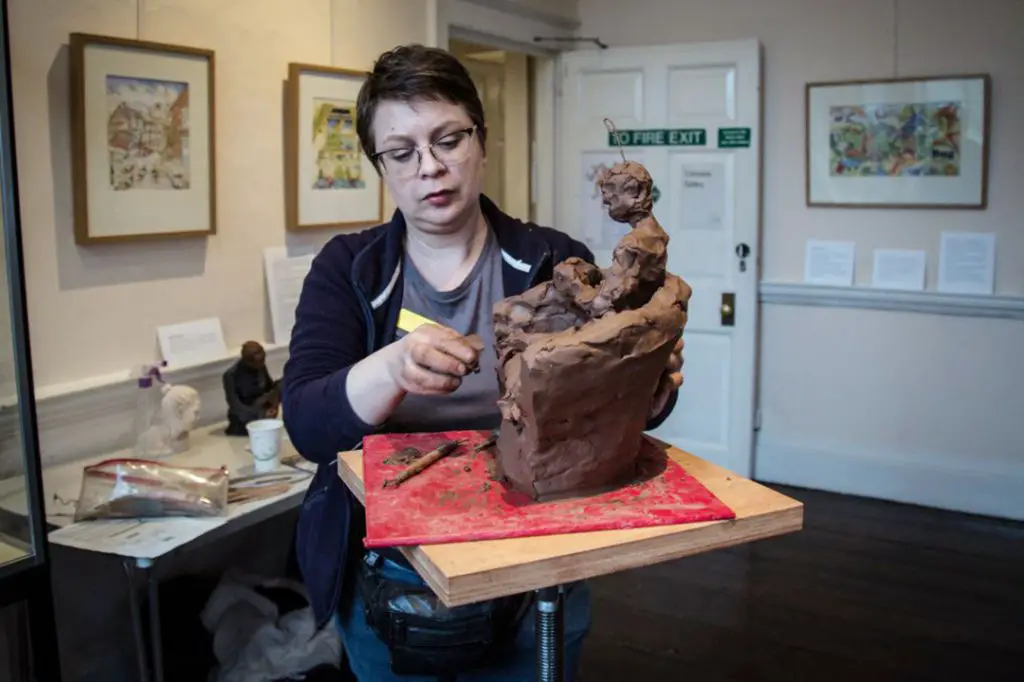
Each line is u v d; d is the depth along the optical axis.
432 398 1.32
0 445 1.51
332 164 2.94
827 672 2.53
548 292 1.16
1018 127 3.49
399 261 1.33
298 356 1.29
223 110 2.58
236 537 2.69
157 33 2.37
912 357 3.77
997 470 3.67
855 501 3.85
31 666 1.56
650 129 3.99
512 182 4.46
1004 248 3.56
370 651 1.28
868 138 3.73
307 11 2.82
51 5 2.12
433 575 0.86
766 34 3.91
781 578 3.11
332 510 1.29
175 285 2.50
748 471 4.02
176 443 2.33
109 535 1.85
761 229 4.00
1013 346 3.58
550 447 1.02
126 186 2.31
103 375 2.31
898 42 3.66
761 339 4.06
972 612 2.86
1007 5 3.45
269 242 2.79
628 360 1.00
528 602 1.25
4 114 1.42
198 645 2.36
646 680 2.50
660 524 0.96
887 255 3.76
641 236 1.08
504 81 4.40
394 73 1.19
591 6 4.30
